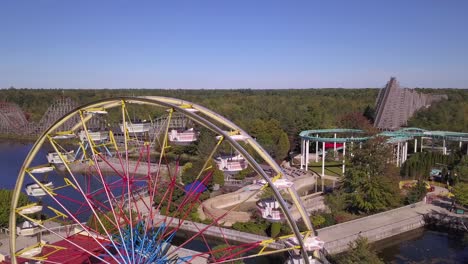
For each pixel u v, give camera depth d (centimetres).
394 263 5922
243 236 6544
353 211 7781
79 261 4703
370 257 4928
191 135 4569
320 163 12475
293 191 3694
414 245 6562
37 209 4369
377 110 15538
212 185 9100
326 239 6147
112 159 12525
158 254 4369
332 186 9700
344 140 10088
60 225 6431
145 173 11194
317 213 7250
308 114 15225
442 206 7900
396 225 6812
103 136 5050
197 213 7456
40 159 13875
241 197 8662
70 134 4572
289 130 14238
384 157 8056
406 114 15512
